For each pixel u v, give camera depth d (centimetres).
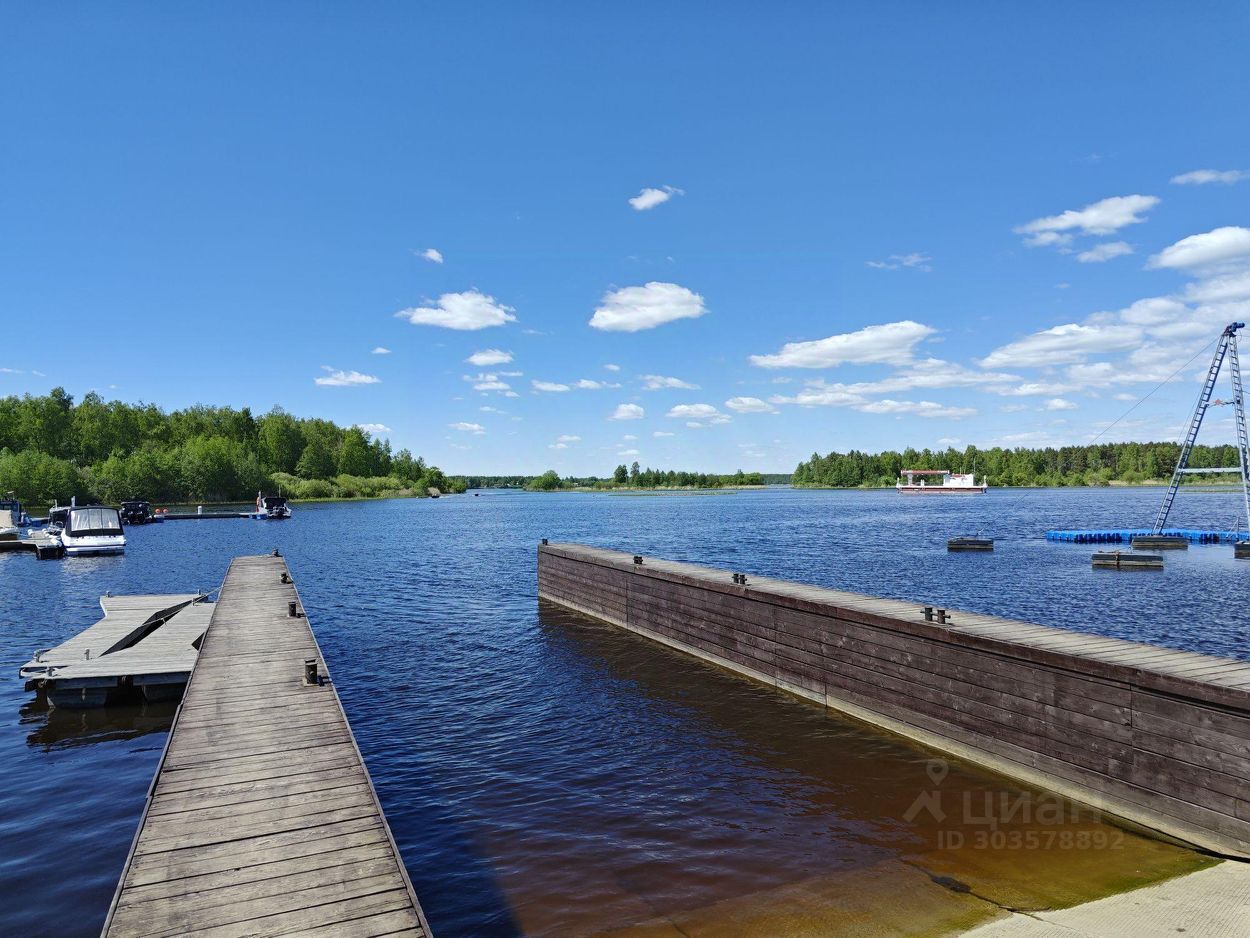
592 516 10862
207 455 15262
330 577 3806
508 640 2220
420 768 1214
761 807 1031
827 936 712
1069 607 2748
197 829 713
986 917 733
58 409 15438
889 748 1225
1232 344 5044
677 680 1716
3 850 946
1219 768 820
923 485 19838
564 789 1116
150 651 1773
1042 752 1027
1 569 4369
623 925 748
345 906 589
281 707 1093
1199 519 7906
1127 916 708
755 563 4172
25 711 1562
